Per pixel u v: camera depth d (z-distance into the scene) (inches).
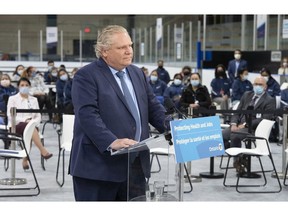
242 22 693.9
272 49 616.7
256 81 347.6
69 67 899.4
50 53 907.4
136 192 126.0
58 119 507.5
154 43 862.5
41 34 914.7
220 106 492.1
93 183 129.9
